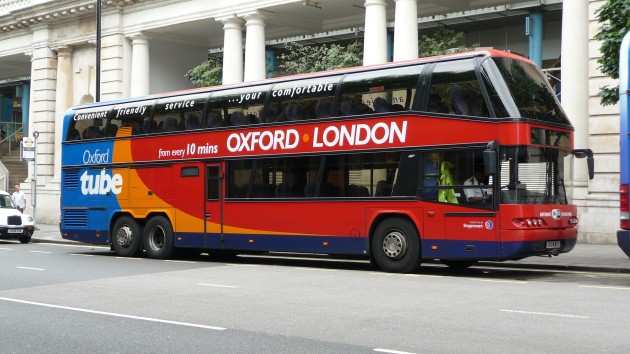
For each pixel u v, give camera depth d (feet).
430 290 41.65
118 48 117.80
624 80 42.75
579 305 35.12
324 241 55.88
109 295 40.75
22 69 155.94
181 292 41.70
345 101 55.52
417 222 51.19
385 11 91.40
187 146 65.57
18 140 161.07
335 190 55.42
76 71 126.72
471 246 48.78
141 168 69.26
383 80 53.78
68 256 69.72
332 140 55.88
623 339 26.89
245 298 38.91
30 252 74.59
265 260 67.26
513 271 54.75
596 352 24.86
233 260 67.26
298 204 57.47
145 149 69.00
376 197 53.16
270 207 59.26
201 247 64.03
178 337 28.50
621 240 42.70
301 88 58.39
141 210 68.95
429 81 51.34
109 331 29.96
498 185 47.83
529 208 47.70
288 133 58.59
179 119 66.64
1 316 33.91
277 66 124.47
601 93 55.31
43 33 129.29
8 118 179.83
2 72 160.35
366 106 54.34
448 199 49.85
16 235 90.12
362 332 28.91
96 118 73.92
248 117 61.46
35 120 130.41
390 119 52.95
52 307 36.50
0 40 139.13
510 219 47.34
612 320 30.83
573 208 51.93
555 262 57.26
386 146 52.95
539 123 49.19
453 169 49.85
